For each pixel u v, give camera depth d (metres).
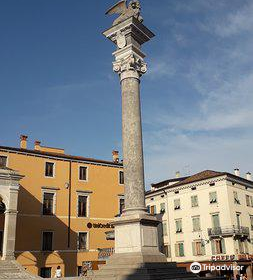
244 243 45.44
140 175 16.58
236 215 45.47
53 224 37.44
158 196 53.78
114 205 42.66
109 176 43.34
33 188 37.16
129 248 15.46
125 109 17.58
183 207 49.59
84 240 39.25
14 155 36.81
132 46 18.42
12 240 28.62
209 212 46.47
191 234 47.78
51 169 39.16
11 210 29.27
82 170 41.50
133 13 18.86
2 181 29.55
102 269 15.08
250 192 49.72
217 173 47.50
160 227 51.59
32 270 34.66
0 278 24.42
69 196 39.38
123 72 18.25
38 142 41.78
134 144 16.89
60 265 36.56
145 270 13.97
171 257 49.38
